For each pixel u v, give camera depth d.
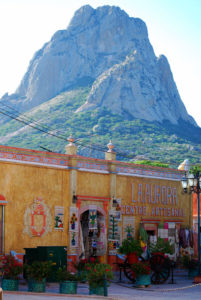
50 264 16.92
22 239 21.36
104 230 25.19
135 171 27.36
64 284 16.48
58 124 186.25
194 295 17.83
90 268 17.09
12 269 16.84
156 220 28.06
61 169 23.42
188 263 24.42
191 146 175.50
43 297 15.38
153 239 27.70
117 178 26.28
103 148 159.38
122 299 15.79
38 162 22.39
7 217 20.91
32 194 22.00
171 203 29.52
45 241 22.30
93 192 24.89
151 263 21.33
